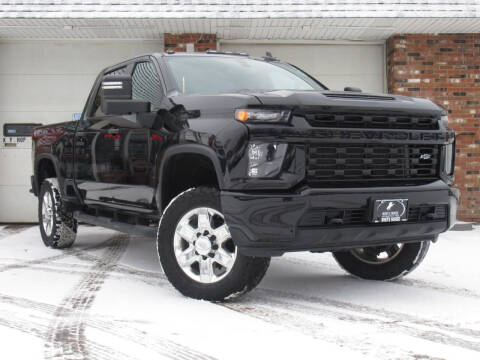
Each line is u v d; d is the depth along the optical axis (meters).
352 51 10.47
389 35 10.22
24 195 10.22
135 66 5.53
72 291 4.57
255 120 3.76
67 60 10.26
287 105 3.78
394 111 4.10
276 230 3.72
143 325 3.53
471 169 10.19
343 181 3.94
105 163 5.51
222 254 4.04
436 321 3.68
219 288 4.05
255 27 9.63
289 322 3.62
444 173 4.36
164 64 5.06
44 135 7.09
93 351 3.03
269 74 5.43
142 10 9.03
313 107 3.83
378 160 4.07
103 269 5.64
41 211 7.25
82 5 9.04
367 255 5.11
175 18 9.05
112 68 5.98
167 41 9.95
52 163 7.16
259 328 3.47
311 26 9.59
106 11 9.02
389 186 4.02
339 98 3.99
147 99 5.08
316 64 10.45
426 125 4.28
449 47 10.16
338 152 3.92
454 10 9.12
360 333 3.38
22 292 4.54
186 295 4.23
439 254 6.64
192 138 4.12
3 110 10.20
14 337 3.29
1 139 10.20
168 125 4.44
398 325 3.58
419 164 4.25
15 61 10.21
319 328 3.49
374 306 4.09
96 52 10.28
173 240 4.25
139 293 4.47
